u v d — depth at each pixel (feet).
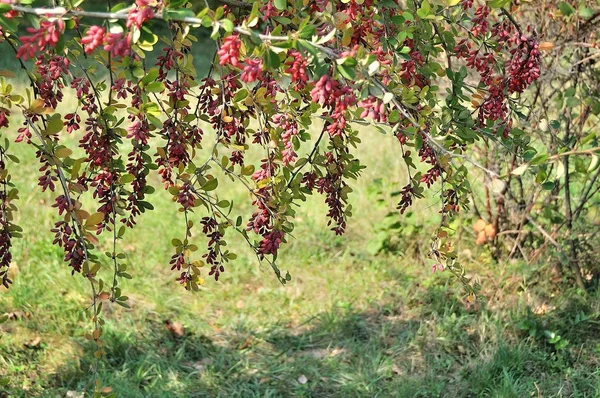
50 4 6.73
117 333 17.54
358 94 7.18
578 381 15.74
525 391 15.33
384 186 24.66
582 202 18.93
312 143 29.25
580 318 17.58
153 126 8.27
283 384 16.25
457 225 20.79
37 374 16.26
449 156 8.75
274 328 18.35
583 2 15.71
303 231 22.94
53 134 7.84
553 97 18.98
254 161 27.86
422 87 9.21
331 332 18.13
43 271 19.86
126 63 7.56
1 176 8.33
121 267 8.84
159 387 15.78
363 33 8.16
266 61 6.82
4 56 41.39
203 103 8.63
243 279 20.93
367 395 15.78
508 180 19.53
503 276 19.24
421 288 19.93
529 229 20.24
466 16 9.75
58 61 7.88
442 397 15.67
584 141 8.23
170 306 19.02
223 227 8.90
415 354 17.06
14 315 17.94
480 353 16.58
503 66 9.57
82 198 24.35
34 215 23.21
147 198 24.81
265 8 7.99
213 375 16.30
